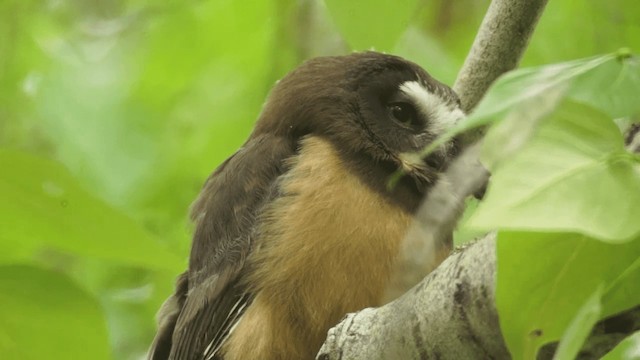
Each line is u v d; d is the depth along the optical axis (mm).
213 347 9945
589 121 5539
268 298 9617
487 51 9641
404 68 10539
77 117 15453
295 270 9508
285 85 10797
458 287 6285
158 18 15258
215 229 10289
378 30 9891
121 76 15531
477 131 9938
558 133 5527
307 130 10406
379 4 9844
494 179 5363
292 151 10336
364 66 10531
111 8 15242
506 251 5648
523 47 9586
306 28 15266
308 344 9578
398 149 10039
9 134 15438
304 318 9508
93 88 15516
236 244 10023
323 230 9508
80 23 15227
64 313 8836
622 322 6215
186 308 10320
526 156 5441
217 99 15992
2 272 8648
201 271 10297
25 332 8922
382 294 9430
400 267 7621
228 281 9914
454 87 9906
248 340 9633
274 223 9758
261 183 10211
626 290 5922
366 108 10273
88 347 8984
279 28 15273
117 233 8664
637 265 5773
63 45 15414
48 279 8695
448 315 6336
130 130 15648
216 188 10633
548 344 6172
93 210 8523
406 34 14445
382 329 6836
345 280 9453
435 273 6500
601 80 6137
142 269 15938
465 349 6344
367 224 9523
